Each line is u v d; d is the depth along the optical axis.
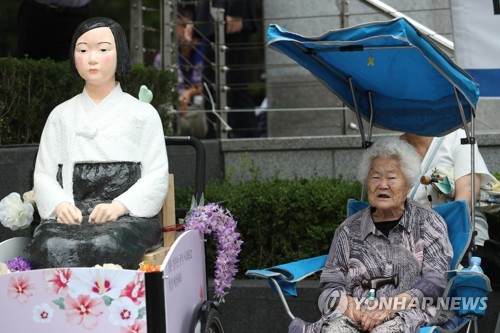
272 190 7.65
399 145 5.79
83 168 5.50
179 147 8.83
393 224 5.84
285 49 5.87
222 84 9.95
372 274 5.75
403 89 6.20
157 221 5.58
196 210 5.70
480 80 6.32
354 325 5.57
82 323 4.93
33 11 9.36
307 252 7.54
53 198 5.43
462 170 6.41
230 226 5.79
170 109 9.36
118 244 5.18
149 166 5.56
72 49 5.61
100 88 5.58
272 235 7.61
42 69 7.56
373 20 10.23
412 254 5.71
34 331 4.98
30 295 4.96
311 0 10.40
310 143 8.98
